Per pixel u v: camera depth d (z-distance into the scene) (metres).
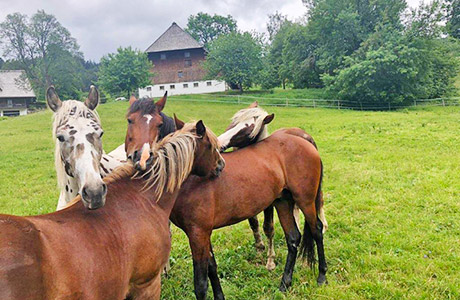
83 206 2.15
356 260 4.39
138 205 2.34
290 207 4.14
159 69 45.72
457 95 30.86
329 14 32.50
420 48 27.53
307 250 4.16
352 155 10.62
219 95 35.19
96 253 1.86
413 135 13.27
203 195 3.19
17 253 1.47
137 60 36.16
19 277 1.44
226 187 3.36
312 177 4.05
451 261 4.20
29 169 10.45
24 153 12.81
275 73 44.47
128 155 3.32
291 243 4.06
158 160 2.54
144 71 36.53
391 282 3.84
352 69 27.72
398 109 26.62
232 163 3.57
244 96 33.31
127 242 2.09
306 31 36.38
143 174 2.51
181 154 2.63
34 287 1.49
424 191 6.82
